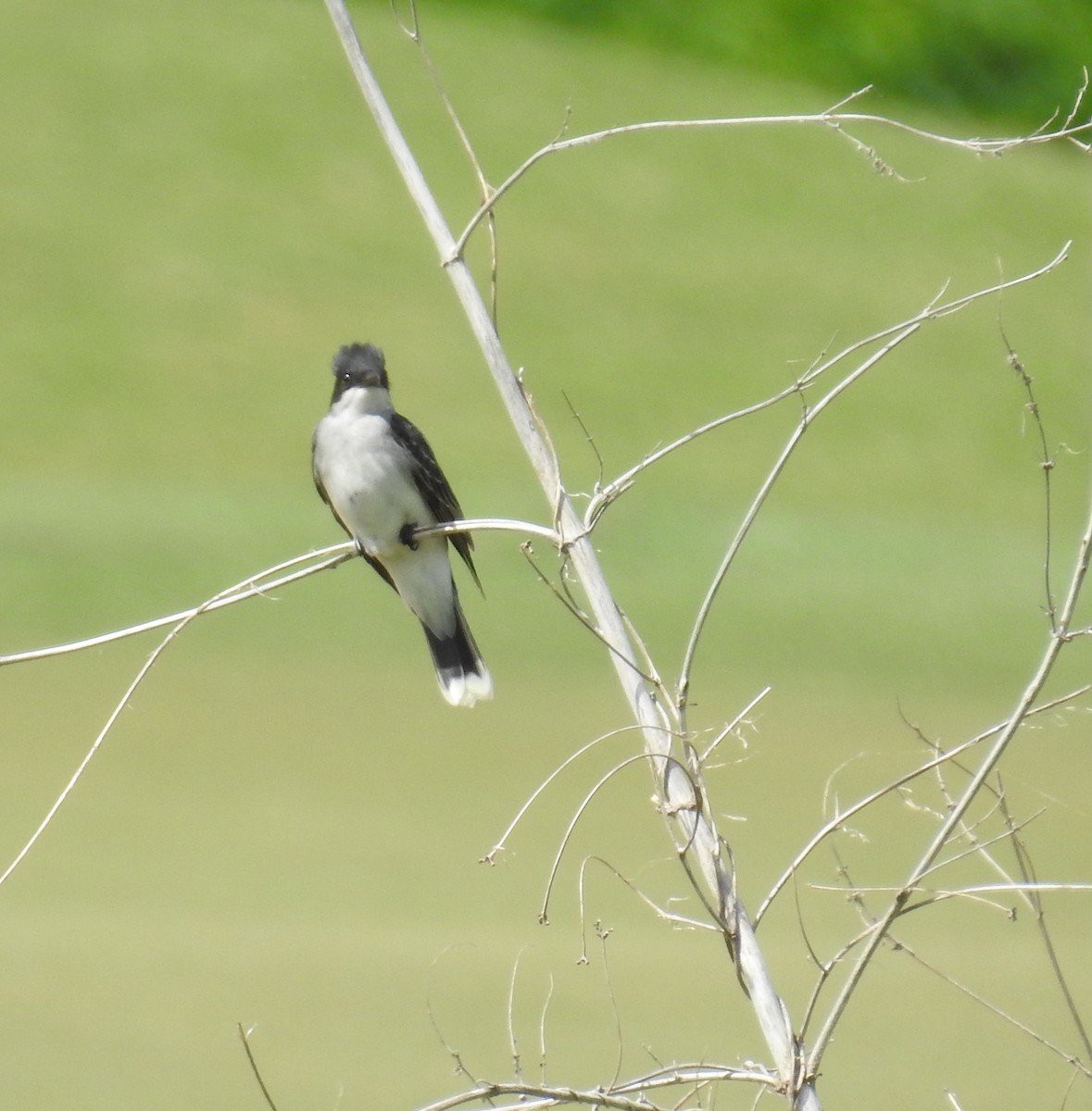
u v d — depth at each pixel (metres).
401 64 43.53
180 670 18.56
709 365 34.56
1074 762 13.80
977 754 14.07
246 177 38.44
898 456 31.44
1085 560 4.01
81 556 22.27
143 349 32.25
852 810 4.05
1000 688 20.08
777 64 49.25
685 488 28.61
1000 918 11.22
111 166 38.00
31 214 35.88
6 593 20.86
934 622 22.42
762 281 38.09
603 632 4.36
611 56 47.47
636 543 24.52
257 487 27.66
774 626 21.73
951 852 12.18
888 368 34.62
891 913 3.98
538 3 49.88
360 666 19.08
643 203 40.44
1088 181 44.69
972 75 48.47
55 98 39.56
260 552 22.92
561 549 4.47
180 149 38.84
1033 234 42.03
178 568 22.12
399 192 38.97
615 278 37.31
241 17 44.19
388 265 36.38
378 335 33.78
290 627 20.20
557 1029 9.68
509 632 20.52
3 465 27.86
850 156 43.75
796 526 26.30
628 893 12.36
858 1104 8.40
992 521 29.22
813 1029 9.51
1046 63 48.19
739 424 32.09
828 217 41.31
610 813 14.52
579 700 18.33
